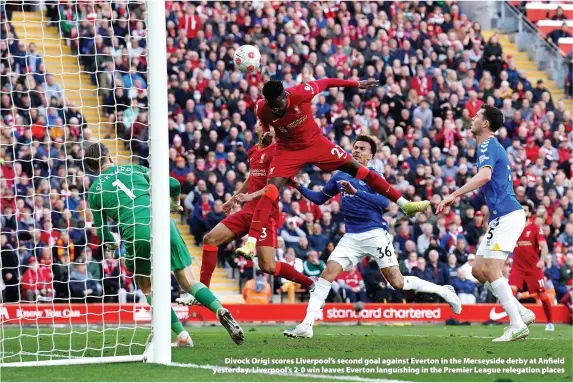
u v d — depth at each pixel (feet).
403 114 65.92
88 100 60.44
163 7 25.31
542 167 66.49
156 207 24.94
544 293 47.34
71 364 24.58
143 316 49.14
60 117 56.85
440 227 58.08
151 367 24.04
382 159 61.77
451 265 55.47
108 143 58.70
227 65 64.39
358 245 33.01
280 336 37.06
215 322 49.29
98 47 61.98
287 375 22.56
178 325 30.53
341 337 37.04
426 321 51.98
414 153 62.95
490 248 30.91
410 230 57.21
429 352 28.96
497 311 52.06
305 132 29.09
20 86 57.62
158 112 25.09
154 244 25.03
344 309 51.44
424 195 60.23
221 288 55.21
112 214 28.09
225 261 55.83
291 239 54.39
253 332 40.42
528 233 47.37
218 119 60.75
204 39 65.31
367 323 51.44
